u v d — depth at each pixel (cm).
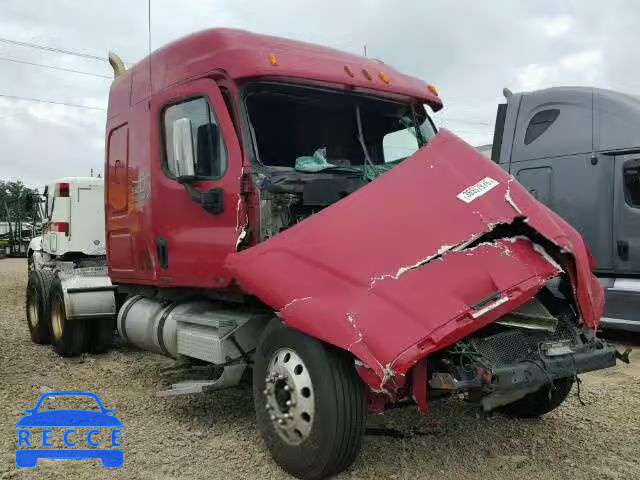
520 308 385
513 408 516
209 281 481
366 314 351
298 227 407
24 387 614
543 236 376
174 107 528
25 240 3378
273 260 404
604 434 486
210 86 480
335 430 365
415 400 353
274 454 407
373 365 337
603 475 407
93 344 766
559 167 927
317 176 472
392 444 457
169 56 539
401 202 397
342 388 368
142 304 614
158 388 616
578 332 406
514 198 389
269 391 409
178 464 419
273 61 463
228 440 465
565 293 407
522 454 443
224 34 485
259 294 404
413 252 371
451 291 351
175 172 522
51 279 832
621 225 861
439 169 412
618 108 877
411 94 544
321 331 360
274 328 411
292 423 391
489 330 381
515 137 987
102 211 1041
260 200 442
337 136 510
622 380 659
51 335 799
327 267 380
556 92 948
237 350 467
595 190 885
